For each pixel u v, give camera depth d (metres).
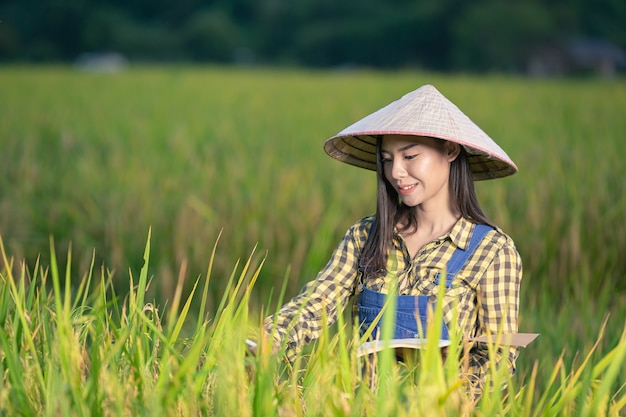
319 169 11.24
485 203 9.38
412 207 3.75
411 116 3.54
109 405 2.66
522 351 5.28
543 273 7.52
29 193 10.20
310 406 2.73
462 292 3.51
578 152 12.10
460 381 2.50
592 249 7.78
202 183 10.30
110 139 15.05
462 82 32.28
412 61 115.44
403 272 3.61
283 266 7.52
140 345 2.91
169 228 8.41
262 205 9.07
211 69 58.22
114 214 8.64
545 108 20.78
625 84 32.31
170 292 6.93
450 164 3.68
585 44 111.62
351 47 117.31
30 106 22.50
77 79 35.94
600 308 6.27
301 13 122.19
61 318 2.88
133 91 28.25
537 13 107.69
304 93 26.58
